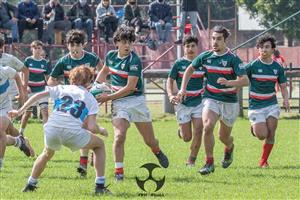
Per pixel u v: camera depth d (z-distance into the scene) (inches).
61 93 1275.8
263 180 1488.7
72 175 1553.9
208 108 1603.1
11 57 1675.7
